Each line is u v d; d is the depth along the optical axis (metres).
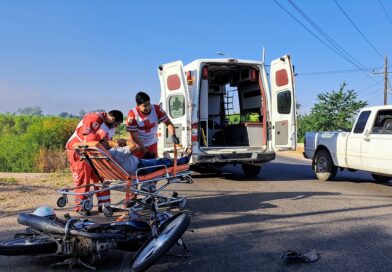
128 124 7.70
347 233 6.06
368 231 6.16
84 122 6.84
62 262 4.65
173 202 6.69
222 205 8.16
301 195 9.25
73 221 4.61
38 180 11.93
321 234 6.02
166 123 8.31
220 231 6.22
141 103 7.65
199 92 10.91
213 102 14.00
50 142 20.22
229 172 13.86
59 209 7.75
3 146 19.84
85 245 4.52
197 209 7.79
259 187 10.50
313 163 12.16
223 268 4.70
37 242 4.68
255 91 12.66
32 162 16.89
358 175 13.20
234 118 13.88
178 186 10.67
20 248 4.56
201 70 11.09
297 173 13.87
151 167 6.22
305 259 4.87
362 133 10.44
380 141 9.81
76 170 7.14
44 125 21.34
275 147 11.59
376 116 10.21
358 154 10.48
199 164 11.16
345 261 4.89
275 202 8.44
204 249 5.37
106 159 5.88
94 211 7.48
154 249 4.15
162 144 11.27
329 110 37.34
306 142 12.65
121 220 5.41
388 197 9.01
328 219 6.93
